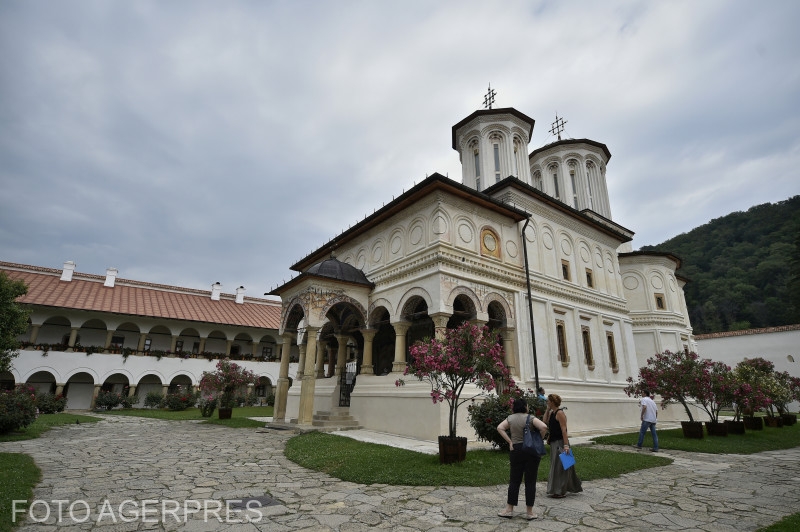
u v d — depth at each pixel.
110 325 32.03
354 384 17.06
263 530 5.32
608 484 8.05
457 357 9.52
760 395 15.93
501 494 7.07
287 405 21.02
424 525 5.54
